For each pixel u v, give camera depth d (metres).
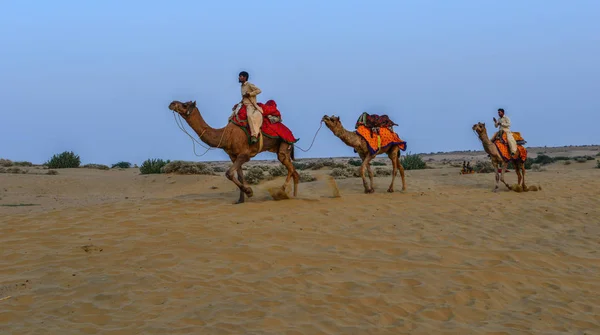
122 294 7.78
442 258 10.40
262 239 11.09
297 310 7.43
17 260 9.42
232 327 6.75
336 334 6.72
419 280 8.99
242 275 8.91
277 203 14.55
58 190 24.67
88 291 7.90
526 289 9.09
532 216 14.43
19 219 12.38
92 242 10.53
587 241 12.20
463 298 8.39
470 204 15.79
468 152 106.25
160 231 11.38
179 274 8.75
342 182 22.16
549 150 91.25
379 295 8.16
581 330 7.39
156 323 6.83
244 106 14.35
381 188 20.11
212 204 14.36
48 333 6.43
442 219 13.66
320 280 8.80
